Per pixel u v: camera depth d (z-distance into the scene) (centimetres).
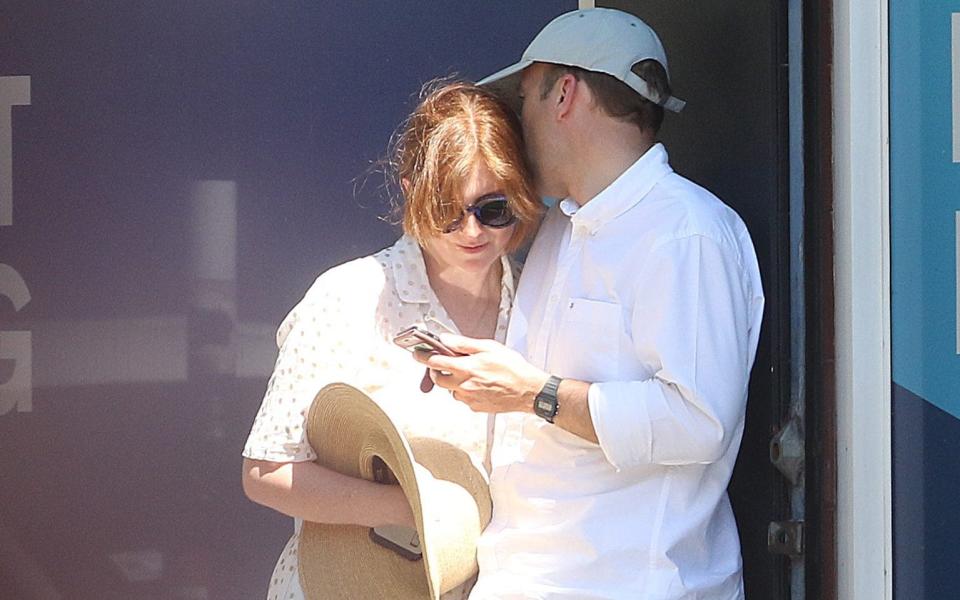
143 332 1230
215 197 1222
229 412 1230
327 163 1217
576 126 768
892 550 726
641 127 775
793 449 769
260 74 1216
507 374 721
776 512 797
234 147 1220
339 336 779
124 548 1234
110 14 1217
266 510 1232
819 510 759
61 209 1228
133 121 1222
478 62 1205
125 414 1229
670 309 706
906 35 731
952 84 725
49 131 1225
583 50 759
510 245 797
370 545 793
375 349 785
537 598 731
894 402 730
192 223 1223
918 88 729
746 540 863
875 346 733
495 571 754
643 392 704
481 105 776
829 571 752
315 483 770
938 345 724
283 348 795
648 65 766
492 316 833
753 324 747
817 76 760
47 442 1234
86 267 1230
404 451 705
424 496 708
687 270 712
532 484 752
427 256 817
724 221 739
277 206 1221
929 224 727
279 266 1223
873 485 730
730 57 872
